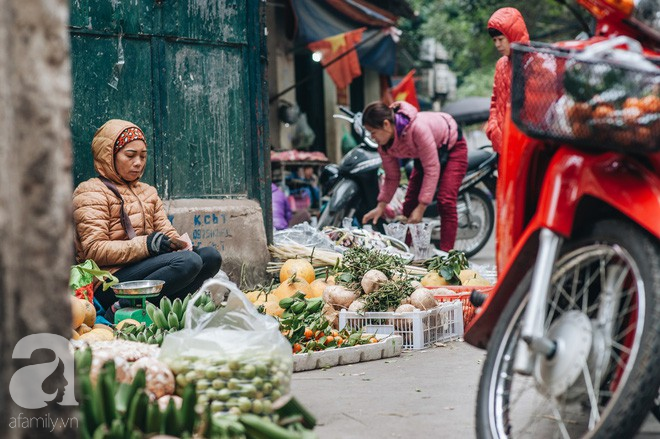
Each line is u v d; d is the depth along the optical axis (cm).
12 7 205
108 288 573
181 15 702
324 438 349
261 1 750
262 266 732
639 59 264
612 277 285
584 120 267
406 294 580
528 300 296
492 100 700
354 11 1358
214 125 722
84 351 327
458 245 1045
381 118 816
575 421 329
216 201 718
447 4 2669
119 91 673
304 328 504
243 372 342
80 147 656
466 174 1019
